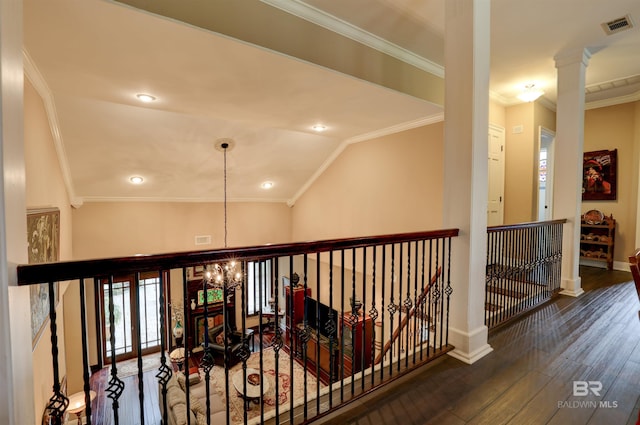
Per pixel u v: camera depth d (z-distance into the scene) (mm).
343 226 5859
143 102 3332
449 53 2350
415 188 4398
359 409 1710
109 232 5523
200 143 4730
